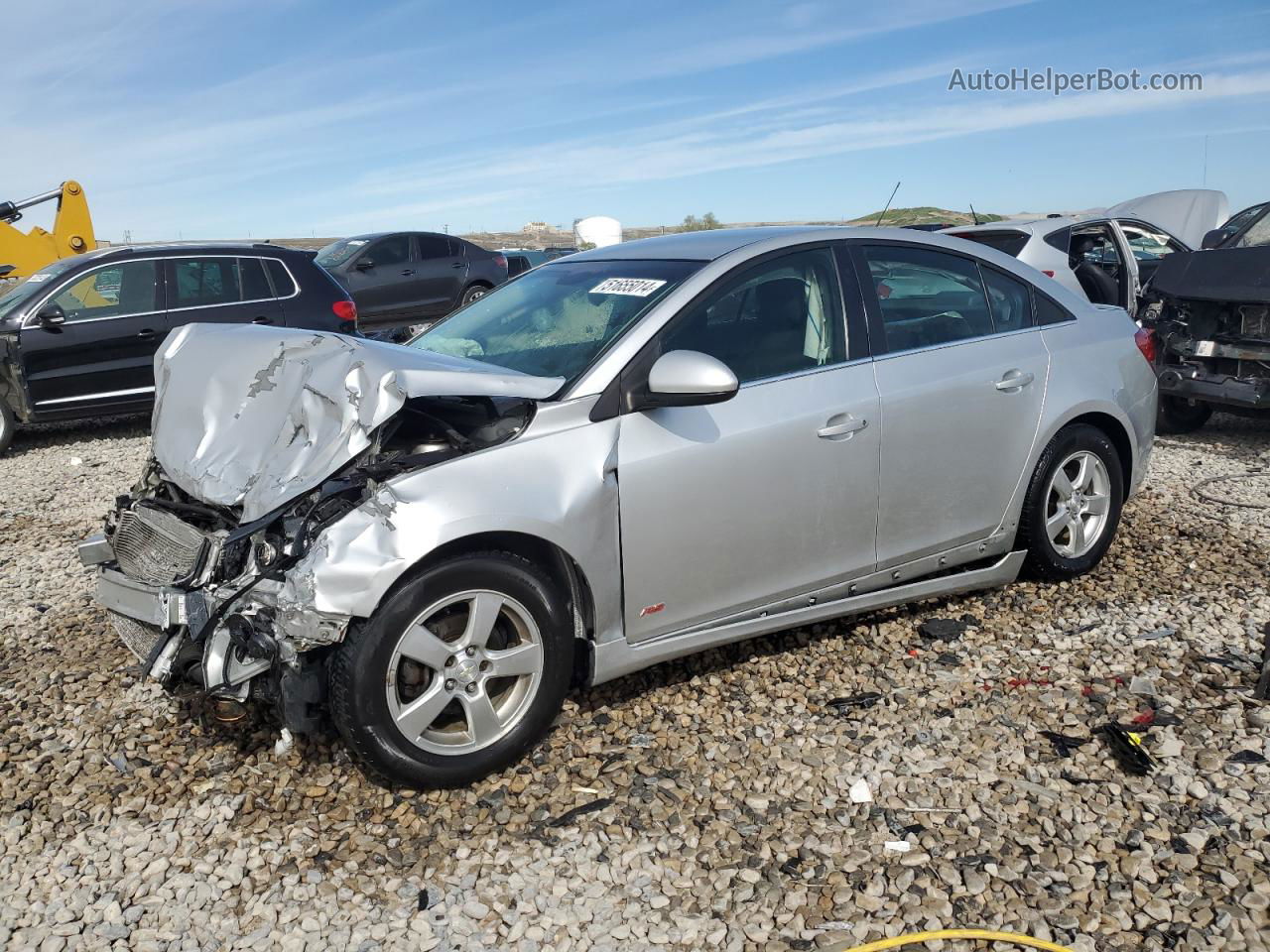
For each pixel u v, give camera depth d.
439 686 3.19
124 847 3.08
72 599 5.23
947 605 4.67
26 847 3.09
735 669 4.09
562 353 3.69
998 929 2.63
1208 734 3.50
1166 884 2.77
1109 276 9.71
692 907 2.75
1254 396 7.50
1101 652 4.16
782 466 3.77
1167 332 8.12
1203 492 6.60
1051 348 4.66
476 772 3.29
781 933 2.65
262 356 3.57
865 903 2.74
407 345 4.40
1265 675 3.74
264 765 3.49
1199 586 4.85
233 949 2.64
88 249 14.91
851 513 4.00
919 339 4.26
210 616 3.06
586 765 3.43
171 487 3.64
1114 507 4.94
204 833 3.13
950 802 3.17
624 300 3.83
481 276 17.66
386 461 3.20
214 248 10.12
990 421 4.36
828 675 4.03
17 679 4.23
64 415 9.45
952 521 4.34
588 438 3.41
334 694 3.08
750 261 3.90
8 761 3.58
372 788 3.33
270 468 3.19
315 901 2.81
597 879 2.88
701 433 3.60
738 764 3.42
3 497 7.68
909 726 3.63
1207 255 7.95
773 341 3.87
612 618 3.52
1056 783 3.25
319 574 2.94
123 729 3.78
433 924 2.71
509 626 3.39
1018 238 9.41
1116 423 4.90
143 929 2.72
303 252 10.61
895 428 4.05
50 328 9.26
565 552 3.34
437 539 3.05
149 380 9.76
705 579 3.69
